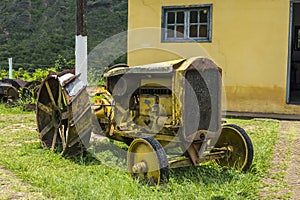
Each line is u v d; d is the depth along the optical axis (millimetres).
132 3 11586
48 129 6586
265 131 8219
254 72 10609
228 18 10766
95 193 4414
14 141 7223
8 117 9969
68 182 4781
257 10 10508
